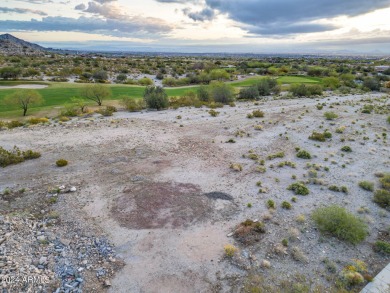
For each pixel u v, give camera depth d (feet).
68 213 40.96
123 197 45.60
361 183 50.57
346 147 68.54
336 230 36.47
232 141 74.69
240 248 34.14
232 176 54.49
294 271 30.81
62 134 80.23
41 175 53.31
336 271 30.96
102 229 37.50
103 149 68.18
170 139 77.00
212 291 27.96
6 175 53.01
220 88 148.05
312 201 45.68
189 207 42.96
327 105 126.52
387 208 43.86
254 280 29.32
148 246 34.32
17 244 33.32
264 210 42.65
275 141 75.56
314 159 63.57
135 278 29.40
